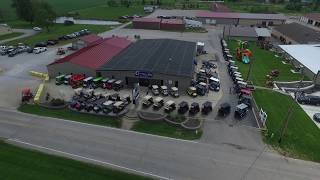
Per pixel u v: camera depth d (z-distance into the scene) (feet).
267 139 159.74
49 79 237.86
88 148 147.64
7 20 505.66
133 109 187.42
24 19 460.96
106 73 226.17
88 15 558.97
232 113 186.29
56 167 132.46
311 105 207.72
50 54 309.01
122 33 412.36
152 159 140.87
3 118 174.91
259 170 135.64
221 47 350.64
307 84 243.19
